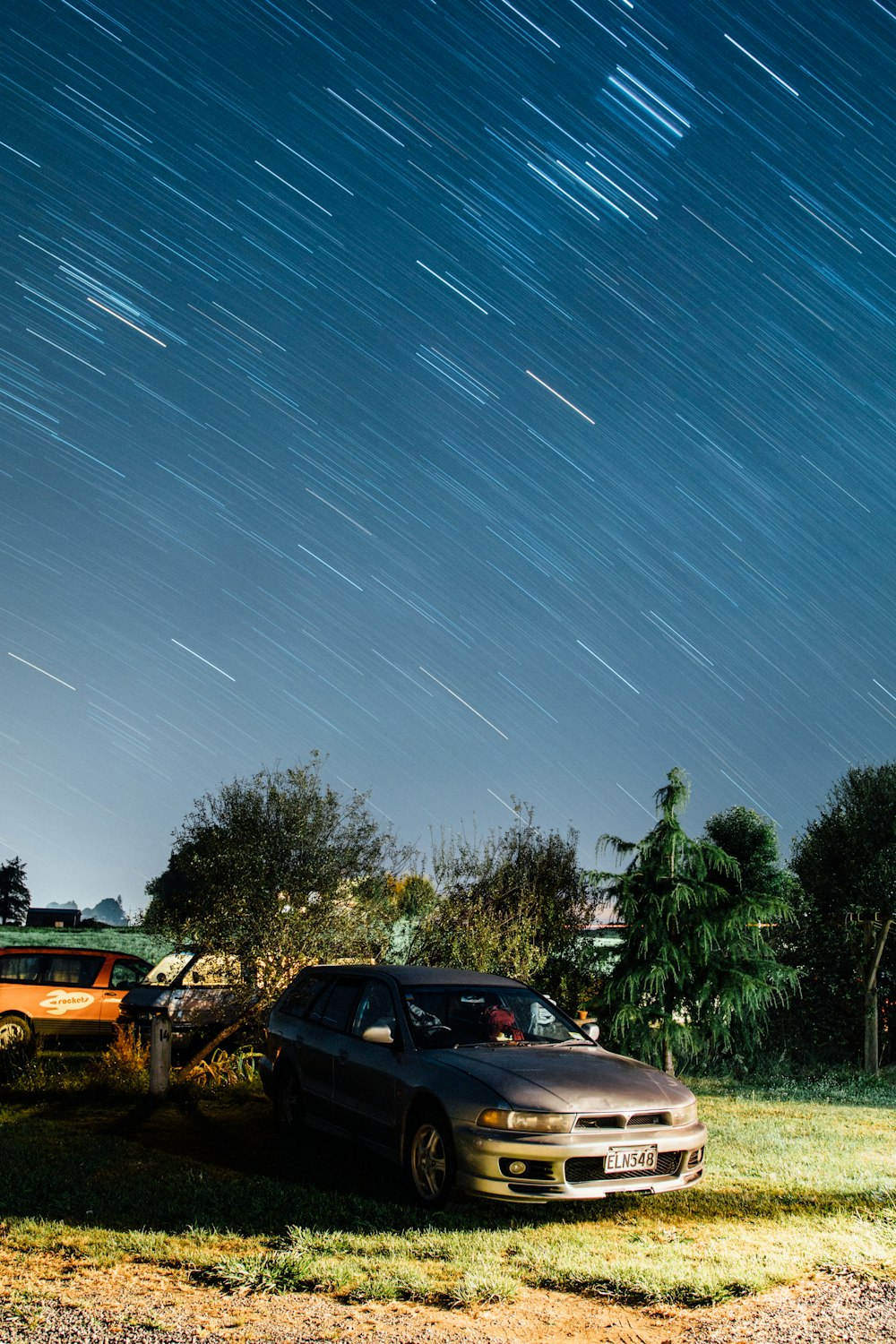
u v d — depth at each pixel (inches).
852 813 664.4
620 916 547.2
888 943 653.3
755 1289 201.2
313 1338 173.6
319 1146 325.1
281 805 474.9
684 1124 260.1
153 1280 198.7
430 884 584.7
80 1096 409.7
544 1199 237.9
